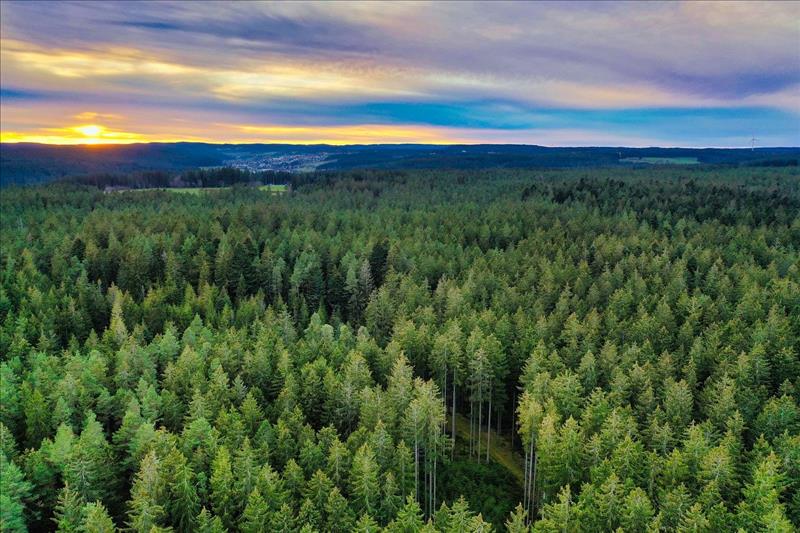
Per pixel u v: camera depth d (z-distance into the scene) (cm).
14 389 6525
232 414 6031
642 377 6769
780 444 5269
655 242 14725
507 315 8962
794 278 11381
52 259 12738
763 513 4406
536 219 18538
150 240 14162
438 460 6794
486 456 7306
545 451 5547
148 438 5578
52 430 6041
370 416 6191
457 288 10338
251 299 10919
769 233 15675
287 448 5747
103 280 12975
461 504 4497
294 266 13312
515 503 6297
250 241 14438
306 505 4794
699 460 5228
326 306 12644
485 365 7225
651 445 5691
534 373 7025
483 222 18362
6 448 5534
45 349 8344
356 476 5184
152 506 4606
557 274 11925
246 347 8369
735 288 10744
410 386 6769
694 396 6900
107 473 5362
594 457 5416
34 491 5244
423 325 8444
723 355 7394
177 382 7112
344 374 7250
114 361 7662
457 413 8519
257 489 4762
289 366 7488
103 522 4341
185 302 10500
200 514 4600
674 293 10481
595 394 6222
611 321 8862
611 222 17450
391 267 12319
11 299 10706
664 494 4903
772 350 7625
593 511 4738
